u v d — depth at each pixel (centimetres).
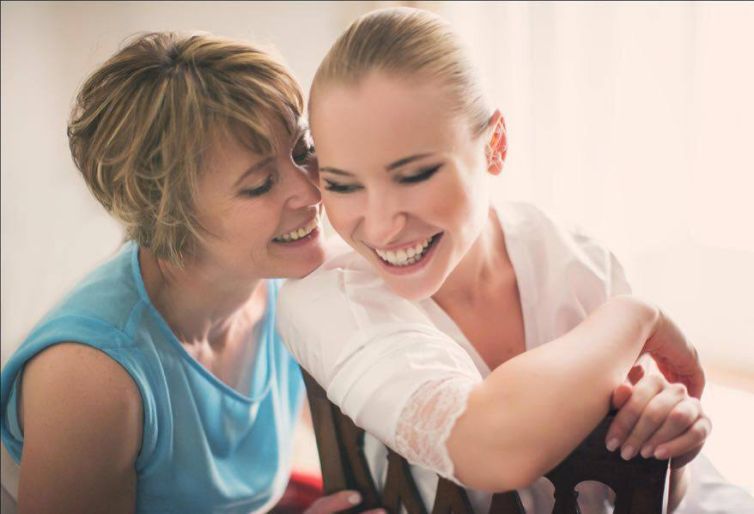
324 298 91
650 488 75
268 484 124
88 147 96
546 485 96
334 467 105
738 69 150
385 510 101
